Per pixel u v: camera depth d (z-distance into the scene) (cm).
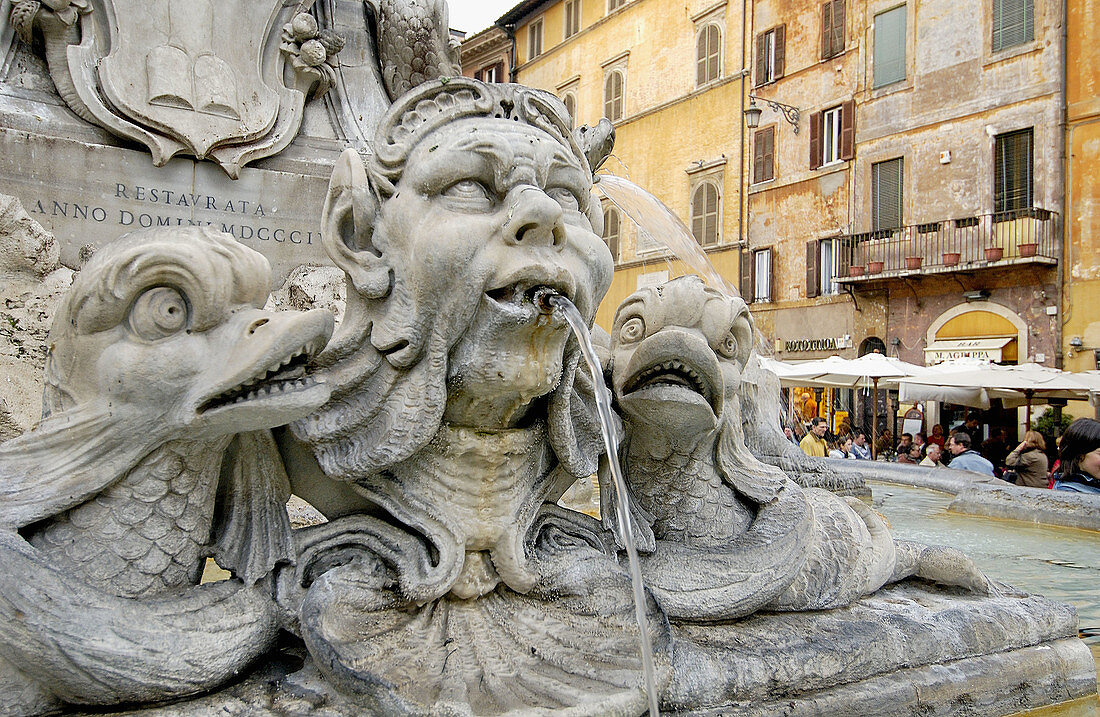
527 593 164
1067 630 218
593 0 2327
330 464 155
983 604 212
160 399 136
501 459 158
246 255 139
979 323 1648
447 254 142
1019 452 734
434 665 142
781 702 161
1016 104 1606
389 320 149
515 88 163
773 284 1972
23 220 304
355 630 142
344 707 134
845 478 476
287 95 380
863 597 212
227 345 135
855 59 1831
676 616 177
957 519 447
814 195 1903
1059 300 1544
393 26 410
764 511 198
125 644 130
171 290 136
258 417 137
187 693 136
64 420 138
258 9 370
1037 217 1552
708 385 177
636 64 2233
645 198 557
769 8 1973
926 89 1730
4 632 125
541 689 139
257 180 366
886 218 1792
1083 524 413
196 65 354
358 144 398
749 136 2012
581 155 172
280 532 155
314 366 152
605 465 184
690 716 150
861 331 1817
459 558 156
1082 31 1538
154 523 142
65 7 333
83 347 137
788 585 186
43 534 138
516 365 147
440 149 148
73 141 332
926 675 183
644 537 183
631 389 183
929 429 1581
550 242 148
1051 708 202
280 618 150
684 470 194
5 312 296
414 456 157
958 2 1683
